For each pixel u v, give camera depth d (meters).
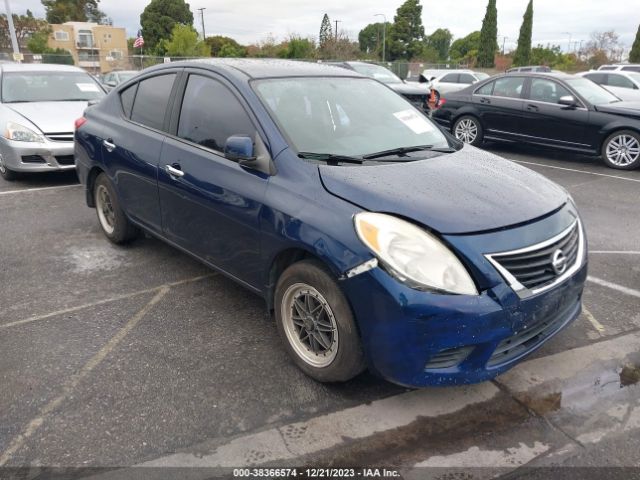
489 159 3.48
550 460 2.45
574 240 2.94
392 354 2.49
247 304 3.89
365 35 78.81
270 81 3.53
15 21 53.16
